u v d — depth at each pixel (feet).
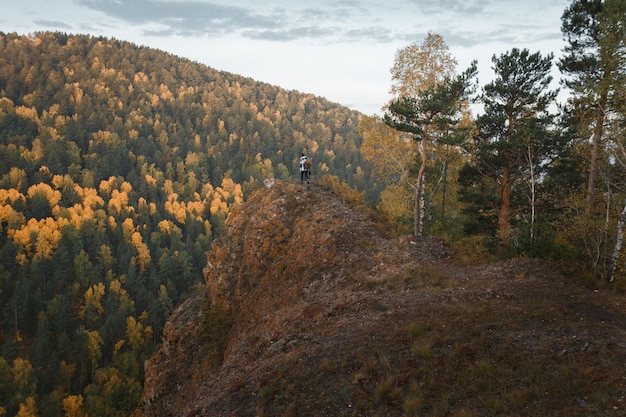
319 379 30.78
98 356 229.86
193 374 64.54
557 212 71.77
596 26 62.80
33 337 255.70
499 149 72.33
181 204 503.61
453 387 26.27
